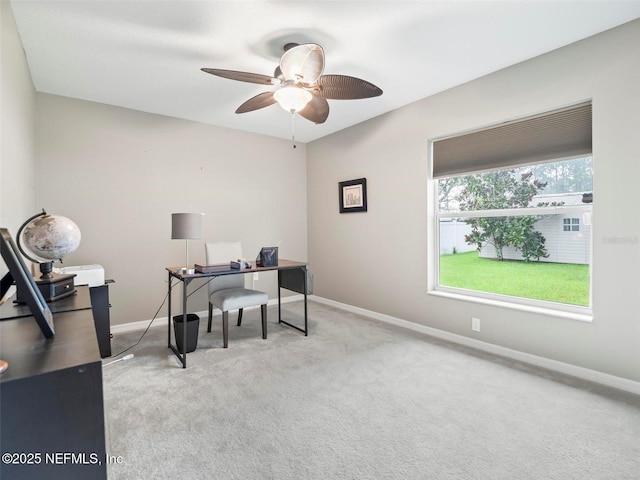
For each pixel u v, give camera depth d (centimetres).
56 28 206
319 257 475
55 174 308
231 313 413
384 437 169
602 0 185
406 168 347
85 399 79
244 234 435
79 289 173
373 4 187
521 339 263
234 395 211
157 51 236
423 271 335
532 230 271
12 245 102
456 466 148
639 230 206
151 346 300
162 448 160
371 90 230
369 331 339
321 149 465
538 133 256
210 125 402
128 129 346
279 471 145
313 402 202
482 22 205
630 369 212
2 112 169
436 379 232
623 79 210
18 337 98
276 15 196
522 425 178
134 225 352
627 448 159
